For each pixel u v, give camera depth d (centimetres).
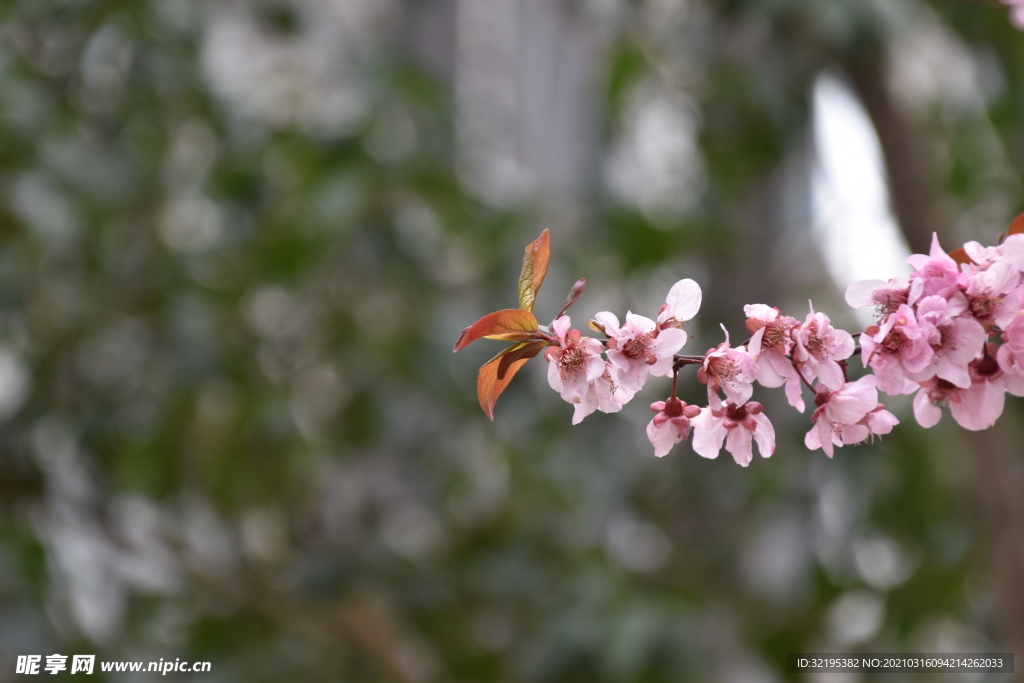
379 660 207
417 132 203
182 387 185
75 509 214
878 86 174
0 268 178
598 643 173
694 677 167
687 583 210
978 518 180
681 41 192
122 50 200
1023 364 88
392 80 196
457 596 206
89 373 201
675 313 90
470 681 205
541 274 90
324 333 205
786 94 185
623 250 201
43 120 185
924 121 205
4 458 199
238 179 195
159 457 193
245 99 205
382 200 206
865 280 88
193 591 207
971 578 193
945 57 205
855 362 155
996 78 183
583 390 89
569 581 197
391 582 203
